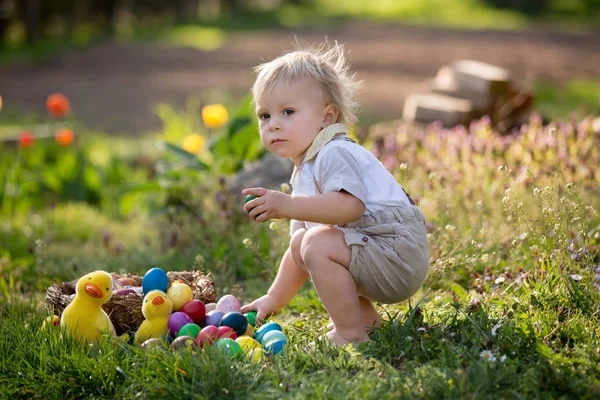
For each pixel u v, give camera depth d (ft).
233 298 10.12
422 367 7.93
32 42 57.77
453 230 12.02
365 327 9.37
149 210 18.95
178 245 15.05
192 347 8.70
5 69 48.26
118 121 33.83
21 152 23.20
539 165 13.78
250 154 18.03
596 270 9.98
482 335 8.77
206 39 61.57
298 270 10.25
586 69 44.60
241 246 14.08
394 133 19.77
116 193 21.35
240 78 44.06
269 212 8.75
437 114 22.13
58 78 45.32
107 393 8.29
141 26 69.92
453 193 13.85
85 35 62.44
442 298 10.96
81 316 9.19
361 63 48.29
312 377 7.94
